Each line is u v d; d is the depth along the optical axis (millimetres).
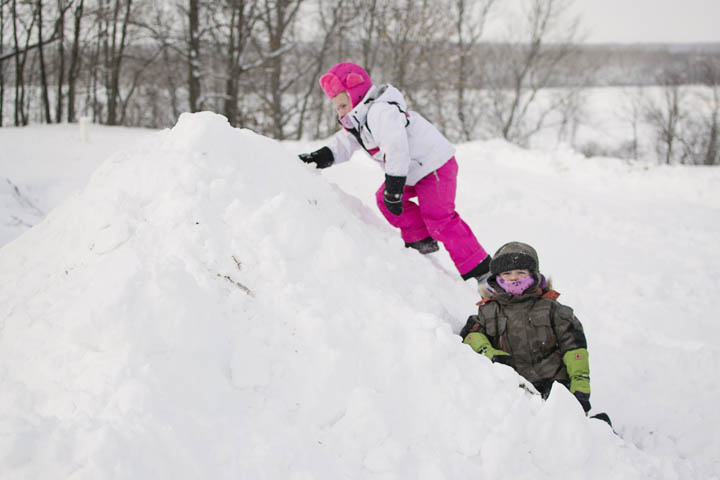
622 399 3336
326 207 2615
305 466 1553
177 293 1772
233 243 2049
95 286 1810
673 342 4023
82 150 8625
